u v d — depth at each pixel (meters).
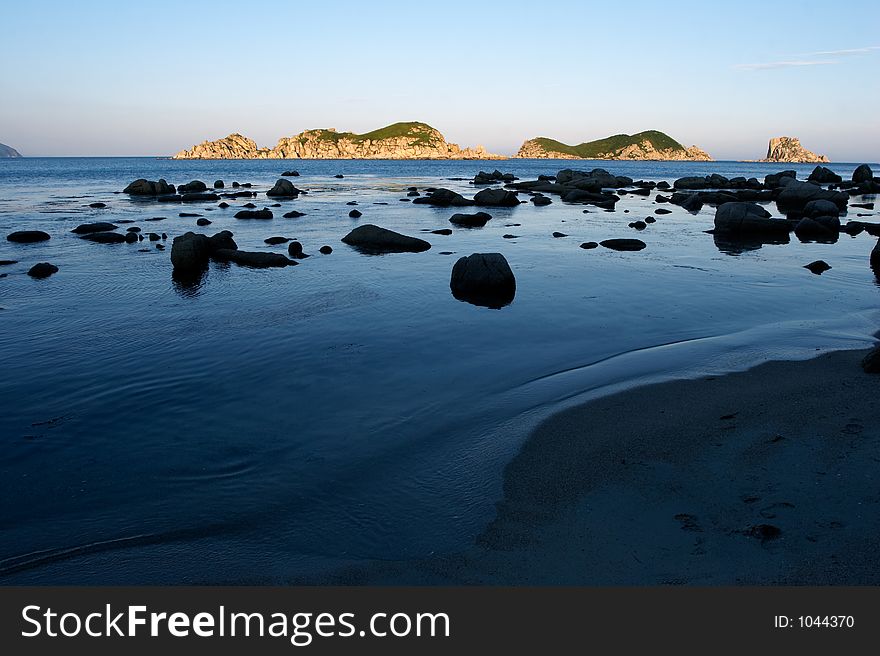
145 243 23.69
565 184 58.22
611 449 6.87
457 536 5.42
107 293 15.51
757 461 6.34
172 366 10.28
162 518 5.97
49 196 47.28
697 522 5.36
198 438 7.70
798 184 42.22
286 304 14.34
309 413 8.40
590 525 5.43
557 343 11.53
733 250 22.67
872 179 63.66
